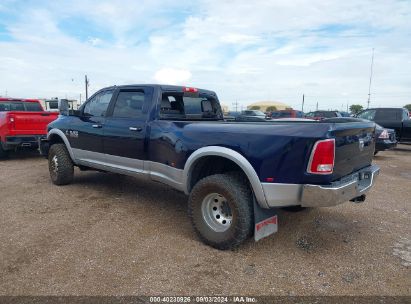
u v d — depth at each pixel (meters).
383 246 4.09
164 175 4.64
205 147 3.99
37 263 3.51
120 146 5.24
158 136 4.63
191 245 4.01
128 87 5.31
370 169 4.16
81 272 3.35
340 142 3.42
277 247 4.00
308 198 3.33
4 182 6.95
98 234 4.28
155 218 4.91
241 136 3.73
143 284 3.16
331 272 3.45
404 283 3.27
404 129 13.98
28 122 9.47
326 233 4.45
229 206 3.77
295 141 3.37
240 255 3.78
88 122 5.85
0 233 4.25
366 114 14.95
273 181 3.51
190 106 5.54
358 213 5.30
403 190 6.96
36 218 4.81
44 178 7.36
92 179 7.27
